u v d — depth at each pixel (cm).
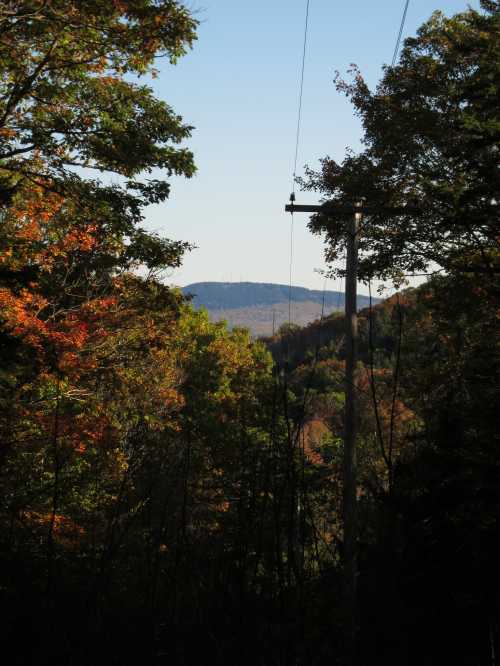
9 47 1574
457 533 533
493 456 744
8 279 1126
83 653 293
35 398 1686
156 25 1590
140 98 1711
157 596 335
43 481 1277
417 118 1838
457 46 1675
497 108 1439
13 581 325
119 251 1791
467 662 506
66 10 1556
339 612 331
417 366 1533
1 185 1614
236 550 342
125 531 358
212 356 4484
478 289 1844
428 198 1752
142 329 1962
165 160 1688
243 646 300
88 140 1664
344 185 1903
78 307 1925
